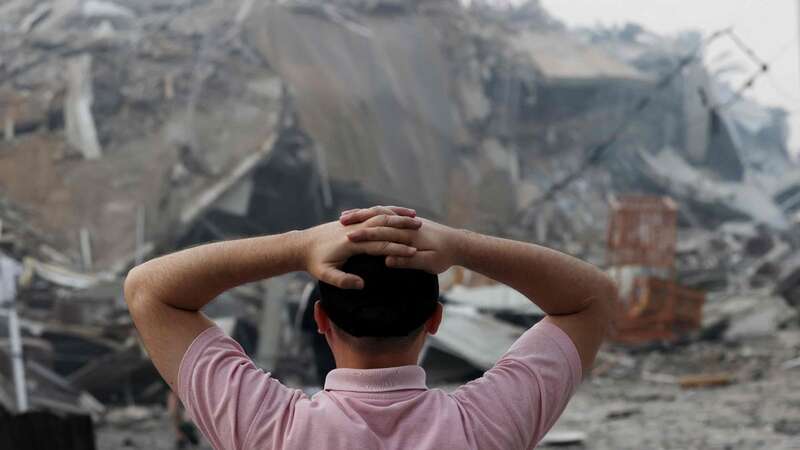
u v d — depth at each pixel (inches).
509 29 1408.7
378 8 1215.6
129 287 57.9
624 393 524.7
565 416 441.1
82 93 893.2
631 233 745.0
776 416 424.8
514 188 1253.7
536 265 56.8
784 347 691.4
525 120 1348.4
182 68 964.6
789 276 788.0
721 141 1512.1
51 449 189.3
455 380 589.0
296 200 1003.9
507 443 54.4
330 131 1080.8
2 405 429.4
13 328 524.7
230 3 1062.4
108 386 564.1
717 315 789.9
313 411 53.8
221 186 896.9
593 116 1403.8
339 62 1126.4
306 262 53.9
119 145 883.4
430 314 55.1
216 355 56.8
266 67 1052.5
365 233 51.8
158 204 850.1
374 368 55.2
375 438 52.9
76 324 585.6
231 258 55.1
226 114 955.3
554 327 59.2
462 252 55.1
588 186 1341.0
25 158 838.5
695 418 427.5
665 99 1473.9
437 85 1232.8
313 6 1131.3
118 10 1007.6
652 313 695.7
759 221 1428.4
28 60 905.5
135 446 424.5
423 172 1165.7
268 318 653.3
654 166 1412.4
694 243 1245.7
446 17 1293.1
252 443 53.9
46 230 800.3
